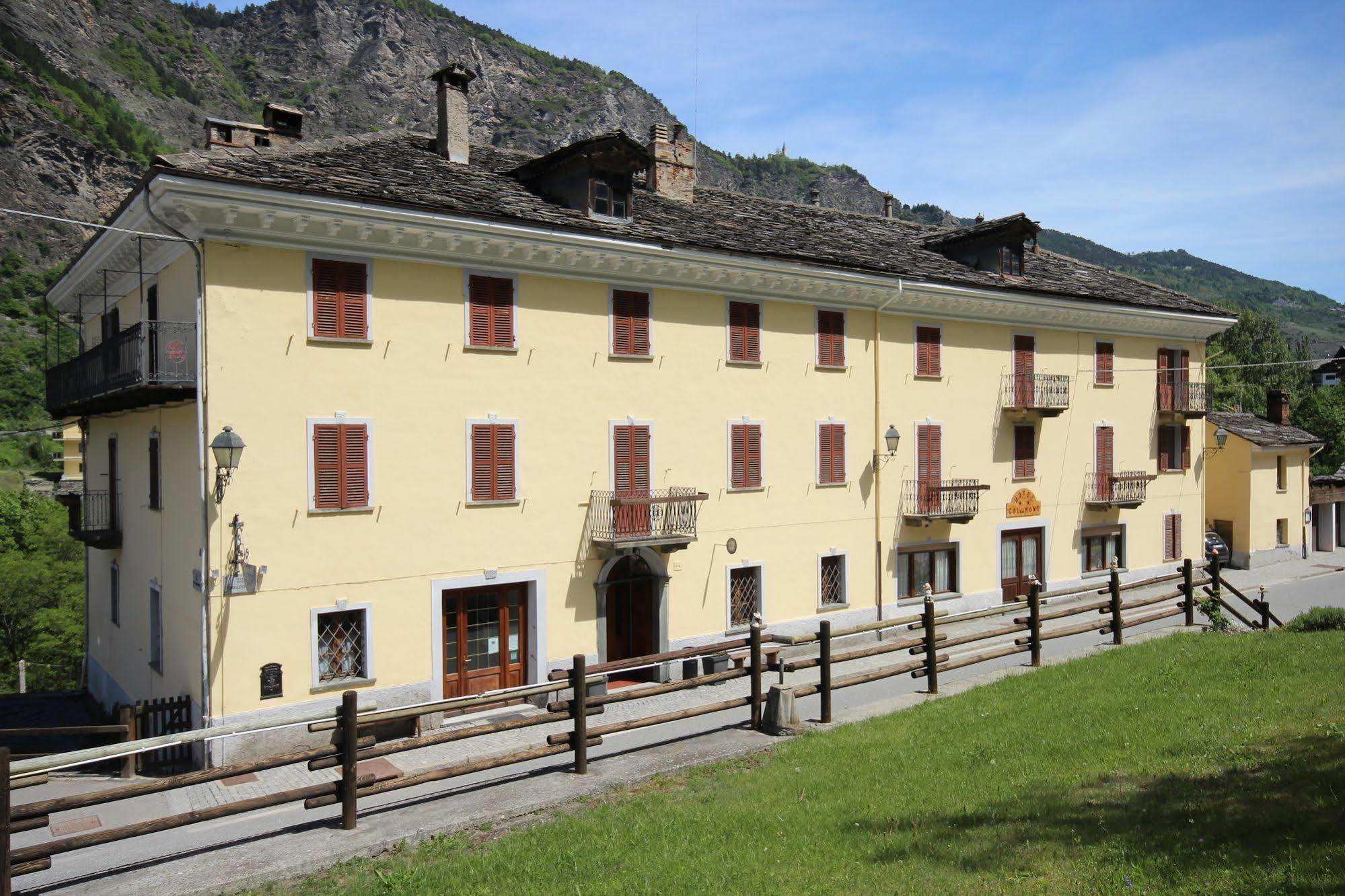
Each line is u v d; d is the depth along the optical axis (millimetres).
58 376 21984
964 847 7621
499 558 18047
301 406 15859
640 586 20703
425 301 17125
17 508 43906
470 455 17641
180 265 16156
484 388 17859
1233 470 37125
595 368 19344
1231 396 60688
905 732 11914
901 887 6965
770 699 12812
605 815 9391
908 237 28797
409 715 9805
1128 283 32094
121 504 20875
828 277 22109
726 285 21156
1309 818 7316
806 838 8250
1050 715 11961
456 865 8219
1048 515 28188
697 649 12508
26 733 14406
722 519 21344
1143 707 11883
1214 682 13016
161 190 14367
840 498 23484
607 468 19516
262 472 15469
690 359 20797
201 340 14984
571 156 19062
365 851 8828
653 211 21609
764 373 22078
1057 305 26969
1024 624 16203
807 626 22750
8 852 7199
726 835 8531
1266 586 32375
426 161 19016
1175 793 8391
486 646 18219
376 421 16609
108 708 21922
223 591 15078
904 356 24719
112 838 7789
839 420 23438
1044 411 27453
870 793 9406
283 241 15656
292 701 15711
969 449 26109
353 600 16328
